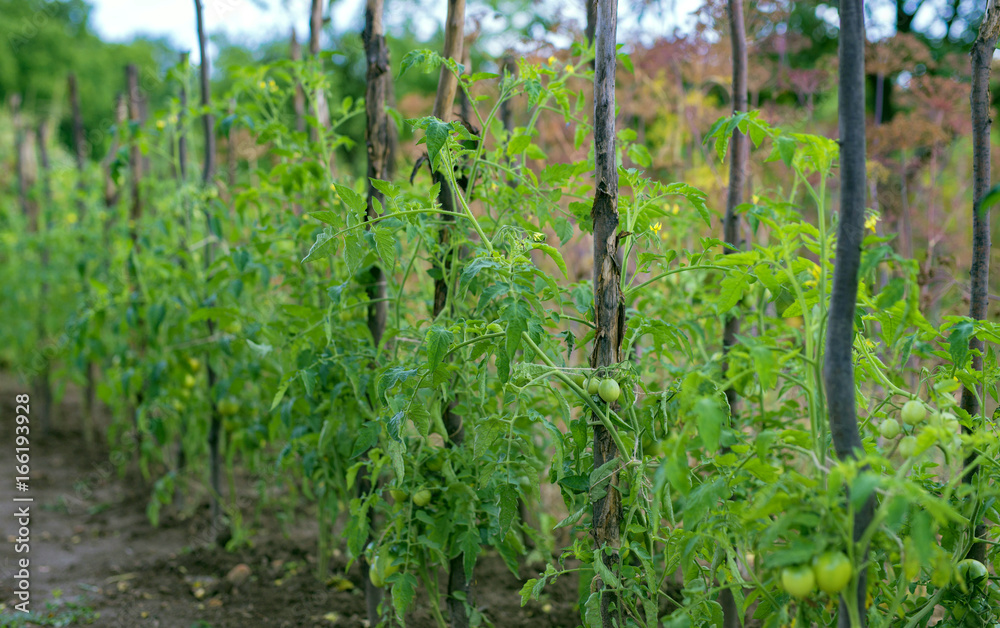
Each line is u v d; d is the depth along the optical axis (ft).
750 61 13.44
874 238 4.06
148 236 11.24
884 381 5.25
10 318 17.78
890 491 3.59
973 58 5.60
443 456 6.77
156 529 11.78
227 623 8.73
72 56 50.83
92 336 11.47
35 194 17.34
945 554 4.05
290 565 10.26
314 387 7.14
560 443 5.45
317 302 8.82
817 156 4.41
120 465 13.10
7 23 47.42
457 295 6.40
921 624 5.29
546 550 7.00
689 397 4.18
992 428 5.20
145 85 13.76
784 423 7.23
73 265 15.89
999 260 9.71
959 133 12.34
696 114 13.99
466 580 6.47
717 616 5.18
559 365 6.34
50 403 18.29
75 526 11.91
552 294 6.27
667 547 5.30
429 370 5.30
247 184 9.09
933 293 9.53
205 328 10.65
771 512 4.09
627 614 5.59
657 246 5.97
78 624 8.64
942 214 14.21
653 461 5.80
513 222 7.17
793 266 4.85
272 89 9.27
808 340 4.40
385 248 5.36
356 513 6.72
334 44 21.93
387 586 8.29
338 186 5.25
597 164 5.24
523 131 7.32
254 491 13.14
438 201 7.30
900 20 16.89
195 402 10.89
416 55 5.98
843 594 3.86
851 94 4.06
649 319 6.03
